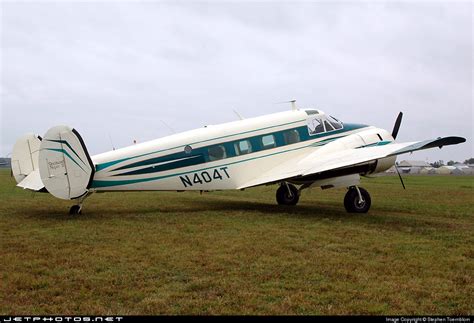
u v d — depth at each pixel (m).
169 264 6.02
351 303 4.63
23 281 5.19
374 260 6.37
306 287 5.11
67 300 4.66
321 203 15.07
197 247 7.07
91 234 8.11
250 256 6.51
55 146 10.14
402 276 5.58
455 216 12.11
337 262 6.20
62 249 6.85
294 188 14.22
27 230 8.51
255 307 4.50
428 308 4.52
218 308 4.47
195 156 11.67
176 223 9.52
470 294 4.94
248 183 12.05
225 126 12.23
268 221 9.95
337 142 12.58
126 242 7.41
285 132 12.70
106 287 5.05
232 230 8.67
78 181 10.28
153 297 4.74
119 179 11.00
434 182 36.06
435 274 5.70
